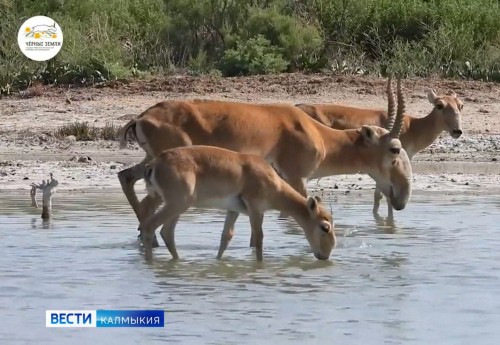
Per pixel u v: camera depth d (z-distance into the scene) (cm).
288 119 2517
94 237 2502
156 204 2339
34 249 2359
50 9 5662
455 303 1897
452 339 1662
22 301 1906
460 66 5250
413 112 4512
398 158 2602
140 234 2425
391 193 2619
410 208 2959
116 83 4988
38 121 4434
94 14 5578
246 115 2466
